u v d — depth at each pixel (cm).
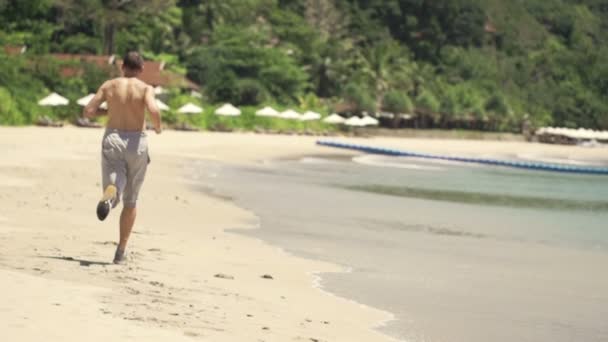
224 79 12112
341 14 18238
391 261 1401
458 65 19338
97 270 1015
